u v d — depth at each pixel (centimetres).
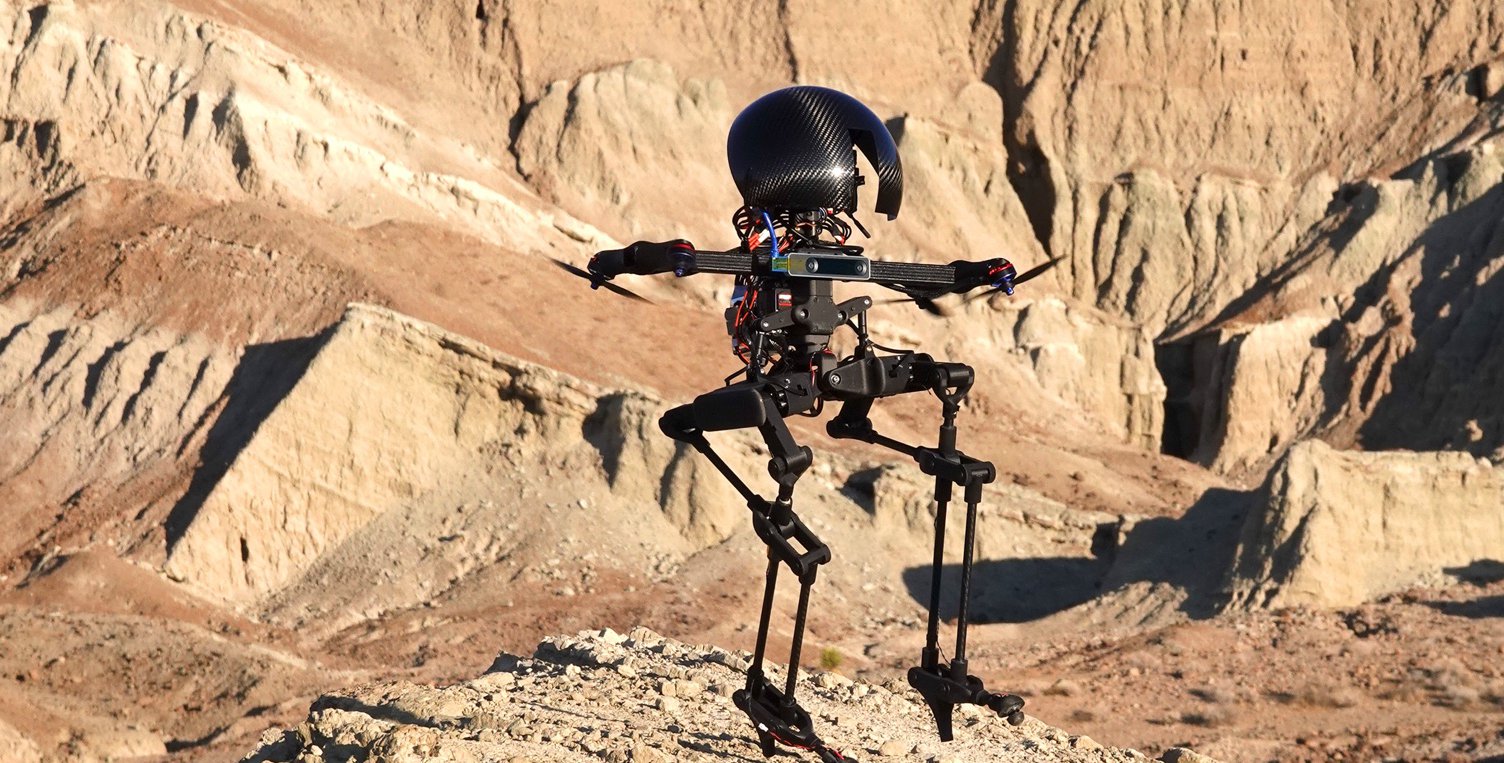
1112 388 9544
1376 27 10912
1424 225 9819
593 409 6050
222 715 4000
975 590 5747
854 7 10700
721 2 10538
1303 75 10875
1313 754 3728
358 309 6003
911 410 7850
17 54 7988
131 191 7438
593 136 9481
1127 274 10456
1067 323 9619
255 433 5659
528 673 1262
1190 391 9825
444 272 7250
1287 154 10731
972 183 10312
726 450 5875
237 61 8262
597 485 5828
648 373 6975
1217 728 3994
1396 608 5106
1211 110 10850
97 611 4794
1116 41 10894
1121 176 10600
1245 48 10894
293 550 5562
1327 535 5319
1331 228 10119
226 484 5522
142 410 6138
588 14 10162
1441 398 8794
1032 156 10719
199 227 7050
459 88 9650
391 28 9750
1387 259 9788
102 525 5553
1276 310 9688
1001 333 9488
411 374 5981
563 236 8488
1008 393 8938
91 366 6400
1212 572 5547
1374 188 10044
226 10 8881
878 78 10644
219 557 5409
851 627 5297
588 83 9638
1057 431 8750
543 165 9394
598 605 5103
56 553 5262
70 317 6669
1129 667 4644
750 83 10275
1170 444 9769
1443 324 9100
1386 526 5453
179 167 7806
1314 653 4716
